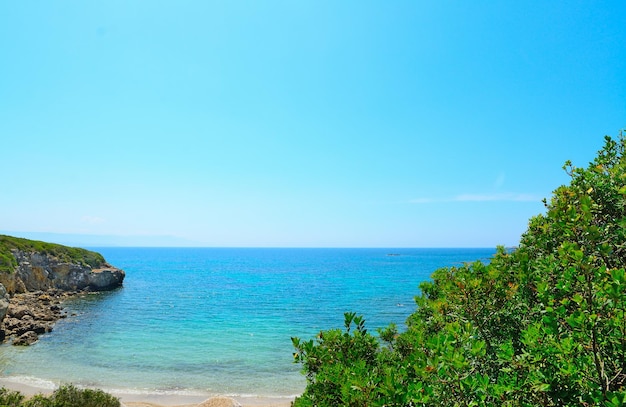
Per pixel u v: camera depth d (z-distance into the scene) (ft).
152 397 78.13
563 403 11.17
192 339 127.65
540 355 11.76
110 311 185.16
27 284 219.82
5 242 220.84
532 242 24.64
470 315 17.87
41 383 84.38
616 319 11.05
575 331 11.43
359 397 14.08
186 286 301.22
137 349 114.52
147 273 449.48
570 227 14.10
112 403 56.39
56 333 136.56
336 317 167.22
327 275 404.77
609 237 16.01
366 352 20.76
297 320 161.07
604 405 10.21
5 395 48.62
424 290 29.30
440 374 12.29
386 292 256.32
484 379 11.94
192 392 81.25
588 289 11.91
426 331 24.40
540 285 13.83
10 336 126.72
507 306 17.85
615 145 24.43
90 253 293.02
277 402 76.23
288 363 101.76
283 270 495.41
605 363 11.82
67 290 249.34
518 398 11.73
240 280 354.74
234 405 67.82
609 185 19.16
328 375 17.15
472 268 19.89
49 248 252.62
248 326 148.77
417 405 12.76
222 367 98.02
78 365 98.48
